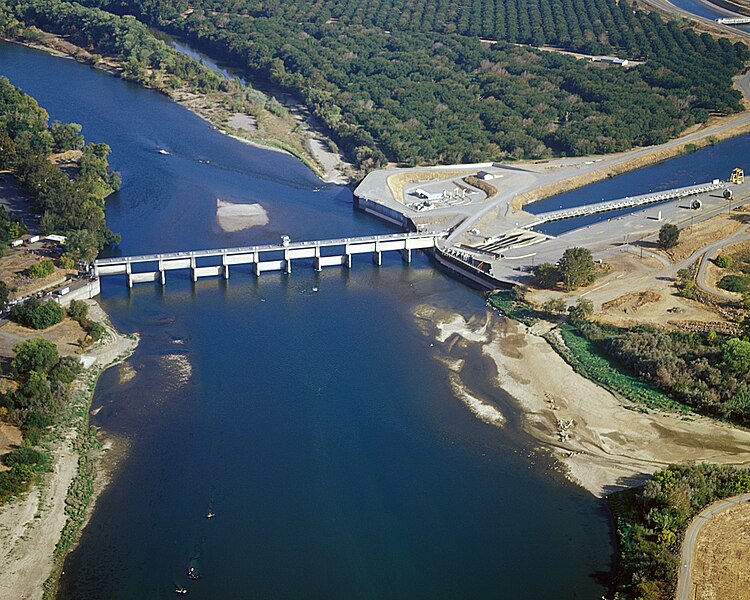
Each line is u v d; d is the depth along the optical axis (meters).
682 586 191.00
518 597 198.75
